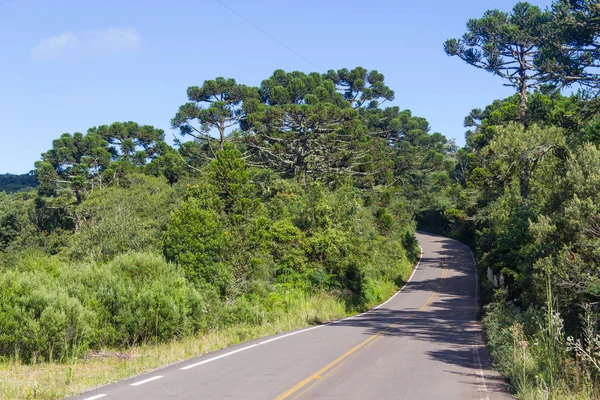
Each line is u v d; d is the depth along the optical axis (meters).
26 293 12.64
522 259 20.62
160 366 10.62
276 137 49.97
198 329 16.25
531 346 10.96
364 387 8.87
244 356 11.91
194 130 55.69
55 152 72.44
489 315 19.47
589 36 22.17
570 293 11.71
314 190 36.41
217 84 59.53
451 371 10.80
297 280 30.86
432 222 90.75
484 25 47.84
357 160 55.44
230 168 28.11
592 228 12.10
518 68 48.34
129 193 44.94
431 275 51.75
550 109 32.78
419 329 20.06
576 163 13.72
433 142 94.94
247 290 24.22
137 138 78.88
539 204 20.16
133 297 14.44
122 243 23.70
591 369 8.88
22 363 11.45
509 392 8.80
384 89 90.38
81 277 15.25
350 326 20.53
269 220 31.62
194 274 20.52
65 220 64.62
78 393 7.99
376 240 41.50
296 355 12.17
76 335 12.20
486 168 34.41
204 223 21.53
